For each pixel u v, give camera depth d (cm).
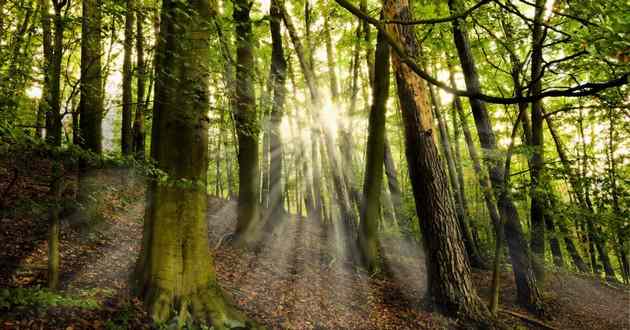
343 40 1302
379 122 1042
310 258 1092
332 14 1403
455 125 1642
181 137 574
